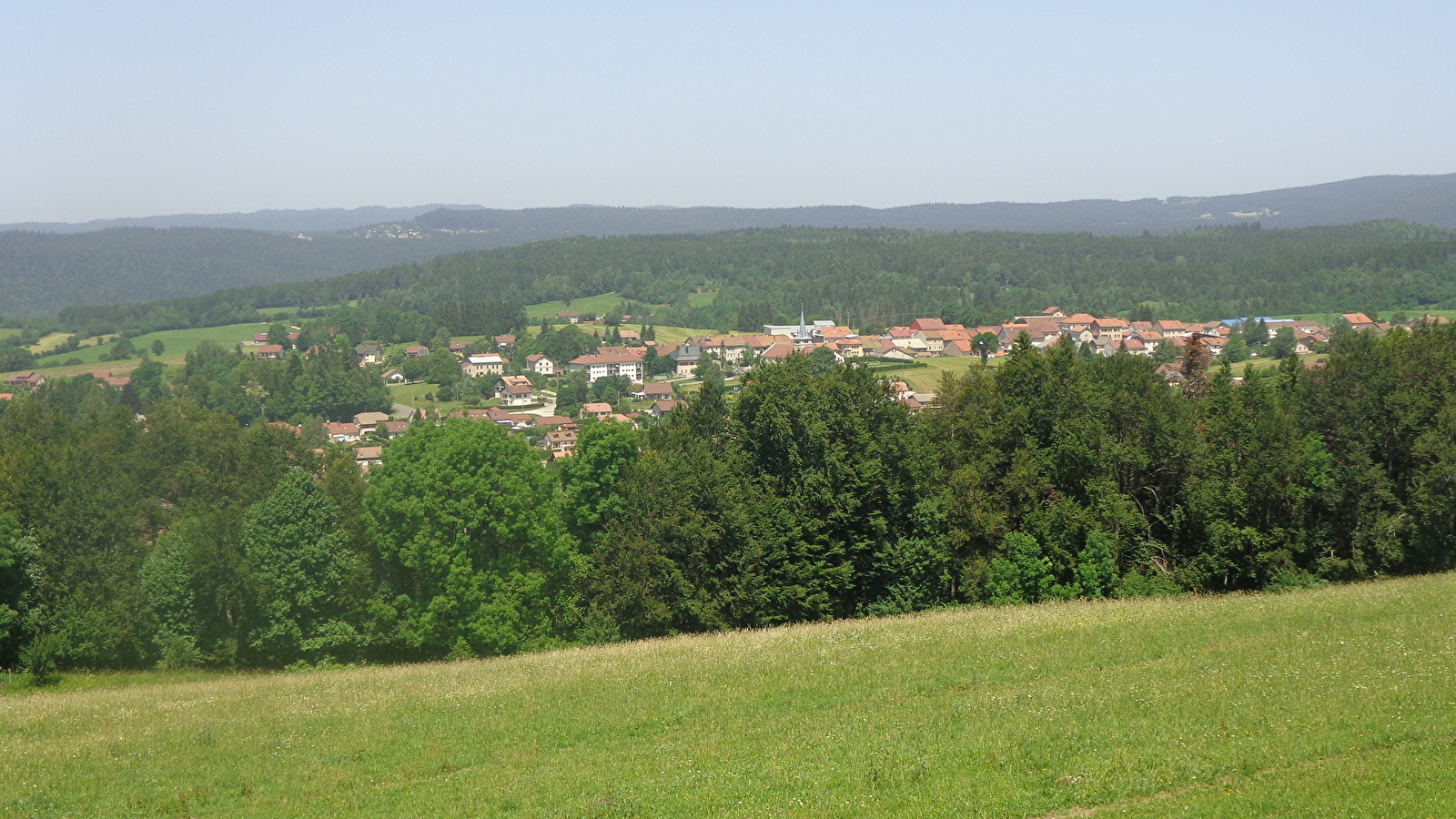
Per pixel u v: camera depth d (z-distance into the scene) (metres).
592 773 21.77
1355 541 47.66
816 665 29.66
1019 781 18.72
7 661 44.69
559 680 30.59
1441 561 47.53
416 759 24.03
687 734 24.23
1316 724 20.27
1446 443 46.84
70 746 26.66
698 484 47.50
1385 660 24.67
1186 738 20.14
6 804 22.38
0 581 44.41
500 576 46.25
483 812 19.97
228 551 46.06
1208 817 16.38
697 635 39.72
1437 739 18.92
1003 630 32.91
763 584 47.44
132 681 44.41
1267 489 46.97
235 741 26.31
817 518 48.22
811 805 18.41
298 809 21.31
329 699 30.69
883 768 19.98
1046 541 47.12
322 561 46.47
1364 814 15.95
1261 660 25.97
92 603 47.09
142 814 21.62
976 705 24.08
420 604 46.72
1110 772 18.70
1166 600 38.19
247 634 47.72
